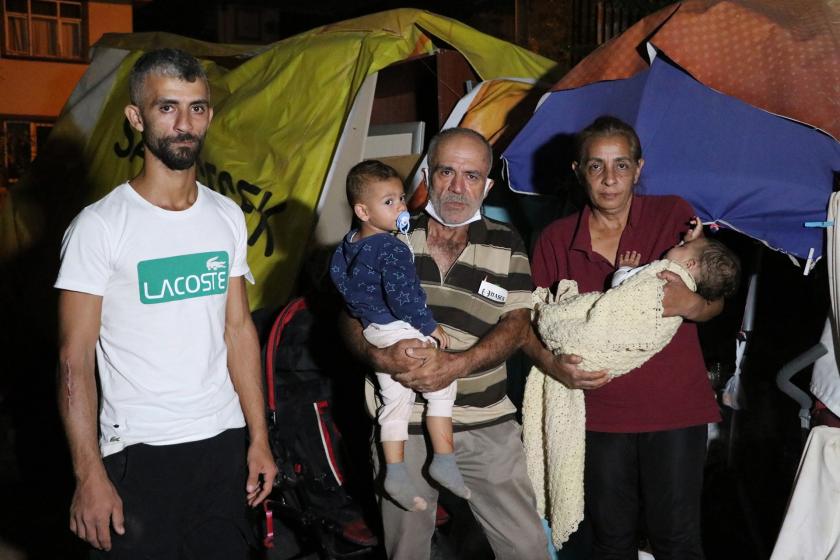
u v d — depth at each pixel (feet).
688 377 10.85
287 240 16.80
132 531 9.20
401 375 10.19
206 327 9.46
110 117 23.44
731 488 14.10
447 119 16.21
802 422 12.00
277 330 12.85
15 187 24.93
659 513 10.86
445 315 10.67
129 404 9.17
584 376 10.59
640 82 12.17
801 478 11.09
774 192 11.24
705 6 12.10
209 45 23.61
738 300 14.75
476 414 10.82
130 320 9.07
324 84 17.94
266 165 17.87
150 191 9.18
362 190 10.23
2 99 53.67
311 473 12.75
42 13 53.67
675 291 10.27
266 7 49.16
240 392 10.23
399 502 10.39
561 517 11.12
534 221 15.28
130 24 55.26
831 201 11.01
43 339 22.85
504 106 16.14
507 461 10.94
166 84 8.89
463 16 36.78
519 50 18.70
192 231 9.30
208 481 9.59
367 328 10.50
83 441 8.82
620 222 11.25
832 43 11.59
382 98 21.06
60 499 16.80
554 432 11.16
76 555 14.69
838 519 10.87
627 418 10.82
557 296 11.21
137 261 8.98
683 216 10.95
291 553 14.44
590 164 10.81
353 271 10.37
